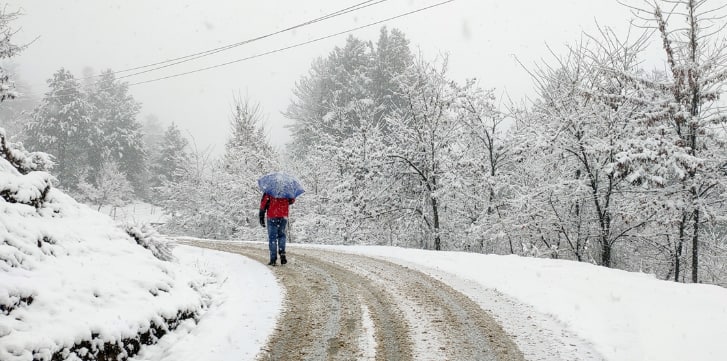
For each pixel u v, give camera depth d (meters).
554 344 4.16
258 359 3.90
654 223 14.54
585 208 16.23
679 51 13.46
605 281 6.00
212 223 25.61
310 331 4.58
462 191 17.83
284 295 5.96
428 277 7.08
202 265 8.09
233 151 25.03
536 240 17.11
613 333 4.30
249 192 23.33
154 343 4.34
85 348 3.57
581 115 14.59
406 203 19.58
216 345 4.23
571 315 4.88
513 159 17.42
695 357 3.61
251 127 25.80
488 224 16.86
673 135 13.28
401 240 19.95
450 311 5.23
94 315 3.94
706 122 12.92
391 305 5.50
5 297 3.53
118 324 3.96
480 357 3.89
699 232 15.38
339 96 36.59
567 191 15.19
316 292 6.13
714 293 5.20
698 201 13.18
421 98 18.72
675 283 5.80
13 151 6.54
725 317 4.34
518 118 17.47
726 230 16.62
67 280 4.33
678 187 13.46
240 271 7.67
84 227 5.81
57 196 6.09
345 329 4.64
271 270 7.68
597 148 13.71
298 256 9.30
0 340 3.12
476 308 5.35
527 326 4.68
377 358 3.89
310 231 20.61
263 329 4.64
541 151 15.52
